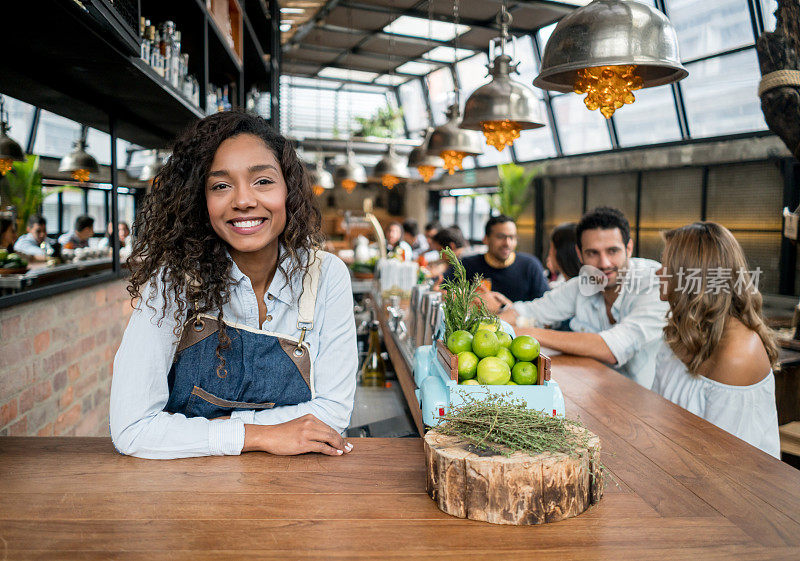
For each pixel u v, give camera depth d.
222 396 1.33
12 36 1.75
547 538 0.96
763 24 7.13
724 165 8.43
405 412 2.36
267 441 1.28
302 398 1.37
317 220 1.40
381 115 13.98
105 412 2.85
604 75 1.93
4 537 0.94
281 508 1.05
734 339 1.94
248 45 4.62
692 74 8.36
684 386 2.03
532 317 3.08
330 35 10.60
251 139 1.24
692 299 1.98
